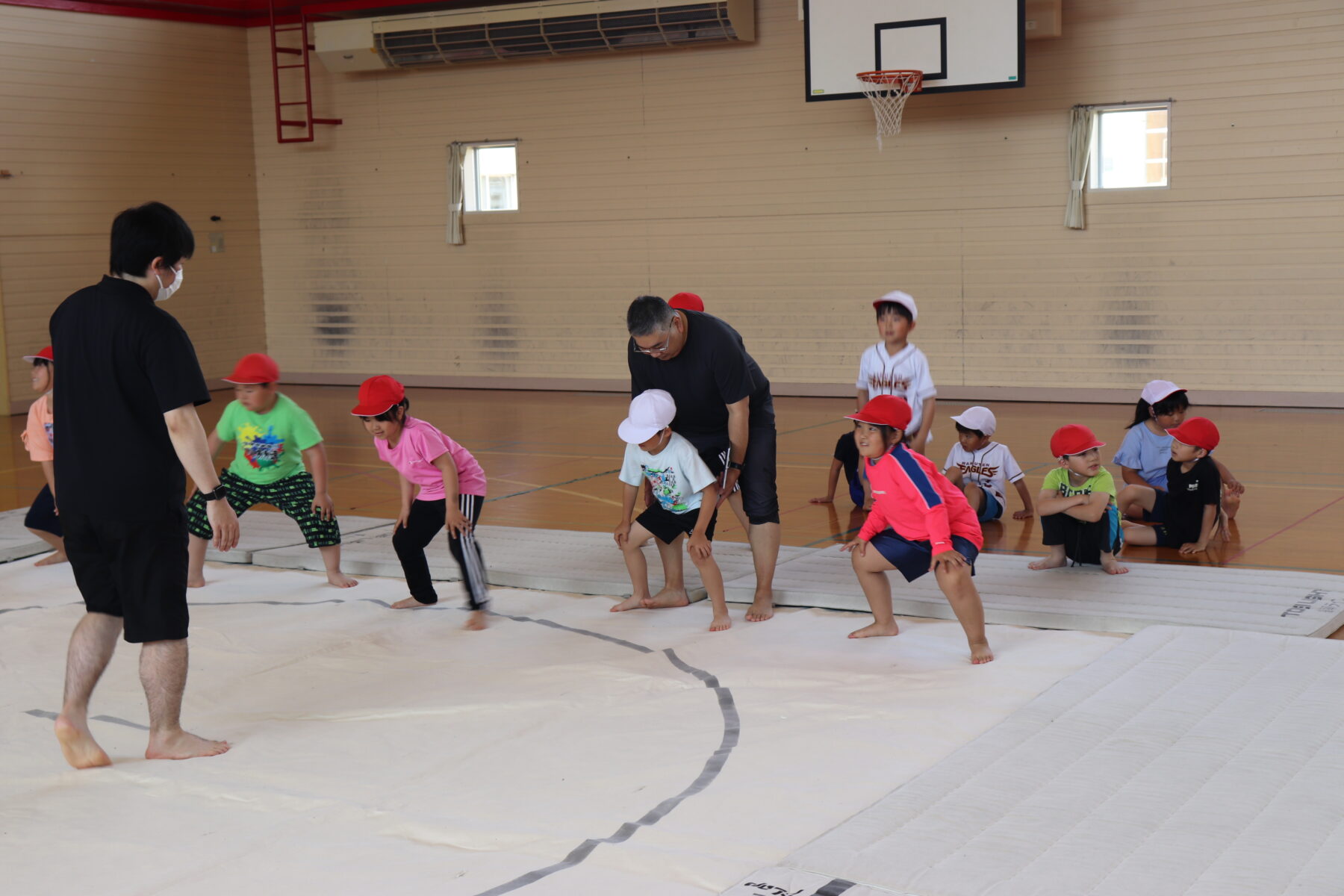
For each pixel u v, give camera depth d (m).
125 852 2.74
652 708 3.59
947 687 3.67
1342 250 10.62
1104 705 3.38
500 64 13.55
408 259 14.37
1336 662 3.69
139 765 3.26
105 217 13.41
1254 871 2.41
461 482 4.75
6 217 12.53
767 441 4.58
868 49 11.13
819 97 11.36
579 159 13.39
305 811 2.94
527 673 3.96
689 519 4.53
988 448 6.45
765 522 4.56
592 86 13.20
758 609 4.59
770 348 12.90
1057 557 5.07
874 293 12.38
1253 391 11.10
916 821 2.68
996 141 11.70
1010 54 10.71
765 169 12.62
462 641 4.39
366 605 4.92
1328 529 6.08
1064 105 11.42
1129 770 2.94
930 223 12.07
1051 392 11.85
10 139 12.52
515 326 13.98
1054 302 11.72
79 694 3.25
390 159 14.25
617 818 2.82
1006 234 11.80
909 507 4.04
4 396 12.62
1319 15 10.45
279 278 15.05
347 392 14.19
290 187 14.80
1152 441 6.18
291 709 3.71
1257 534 6.00
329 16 14.03
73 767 3.25
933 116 11.90
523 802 2.94
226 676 4.03
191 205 14.26
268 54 14.57
